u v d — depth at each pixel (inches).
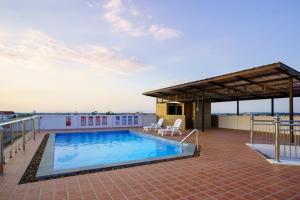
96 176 153.3
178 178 149.7
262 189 129.1
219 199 113.2
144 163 193.9
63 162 285.6
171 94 663.1
